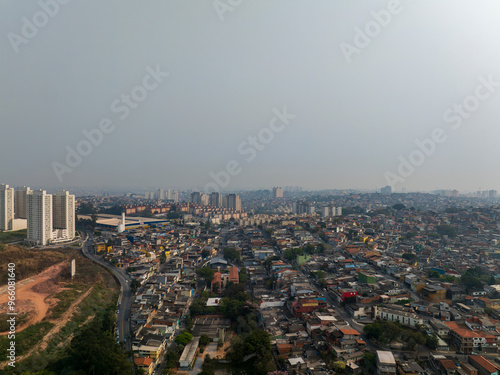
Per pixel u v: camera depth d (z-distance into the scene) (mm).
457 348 102625
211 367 100312
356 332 102938
